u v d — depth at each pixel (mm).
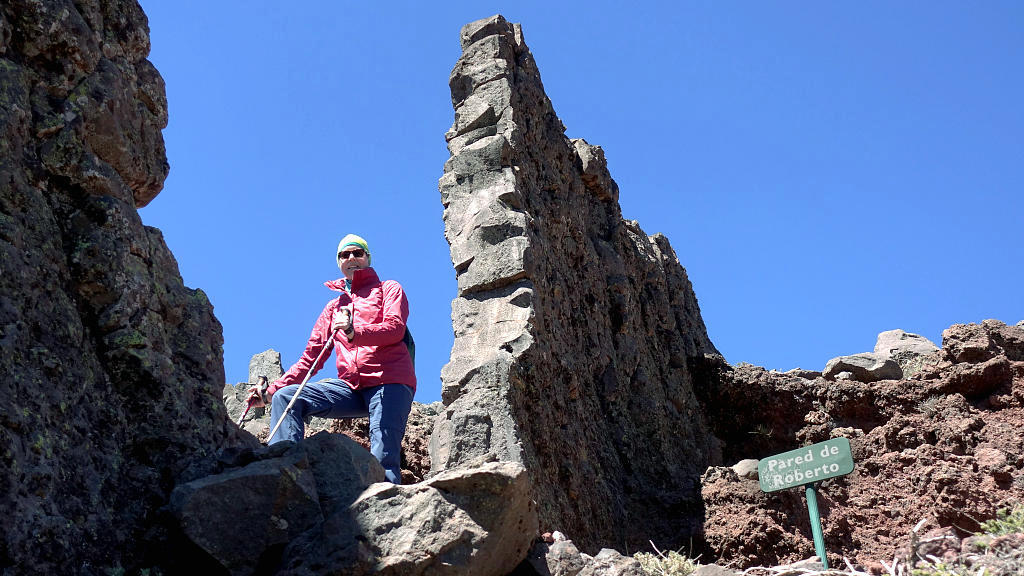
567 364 10508
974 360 12641
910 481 11125
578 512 9422
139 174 5754
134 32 6027
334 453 5039
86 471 4617
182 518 4570
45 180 5176
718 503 10469
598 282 12695
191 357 5488
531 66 12961
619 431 11484
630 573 4855
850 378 13797
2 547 3988
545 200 11836
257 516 4652
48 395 4562
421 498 4531
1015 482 10750
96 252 5148
